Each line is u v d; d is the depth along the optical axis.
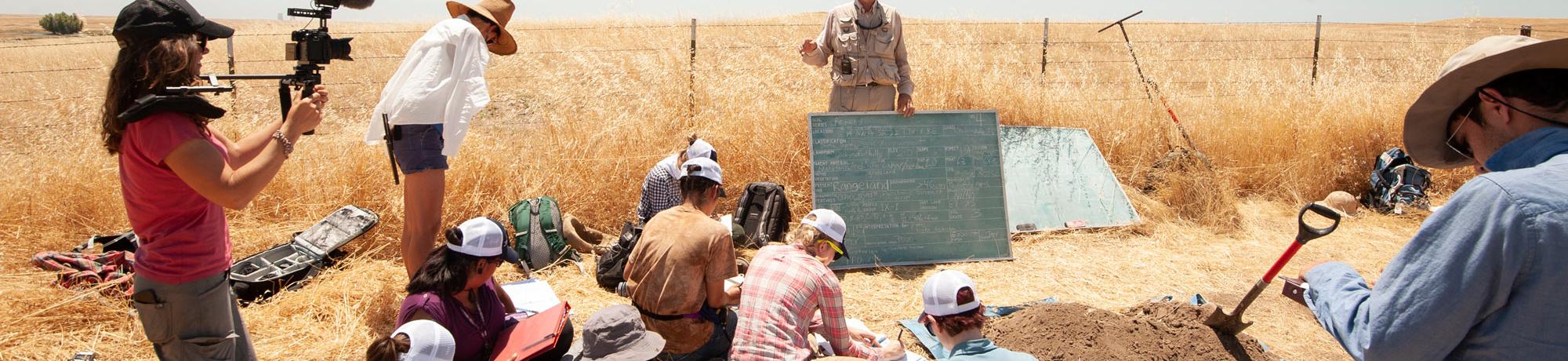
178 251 2.94
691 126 7.88
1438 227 1.75
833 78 6.87
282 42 15.67
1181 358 4.14
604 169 7.09
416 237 4.57
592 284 5.63
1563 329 1.63
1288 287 2.41
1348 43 19.53
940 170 6.64
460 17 4.55
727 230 3.90
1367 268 6.18
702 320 3.93
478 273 3.65
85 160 6.57
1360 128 8.33
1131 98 9.48
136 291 3.00
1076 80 10.80
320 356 4.39
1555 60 1.74
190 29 2.89
